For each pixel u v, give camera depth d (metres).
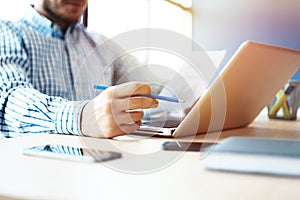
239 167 0.31
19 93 0.79
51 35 1.45
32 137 0.57
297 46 1.81
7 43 1.24
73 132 0.61
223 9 2.14
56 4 1.48
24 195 0.25
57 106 0.67
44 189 0.27
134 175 0.31
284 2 1.84
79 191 0.26
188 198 0.25
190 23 2.26
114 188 0.27
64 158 0.37
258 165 0.31
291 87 1.03
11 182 0.29
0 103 0.81
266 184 0.28
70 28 1.55
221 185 0.28
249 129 0.78
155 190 0.27
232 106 0.64
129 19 2.25
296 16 1.80
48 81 1.36
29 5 1.51
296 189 0.26
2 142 0.50
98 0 2.13
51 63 1.39
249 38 2.01
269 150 0.32
